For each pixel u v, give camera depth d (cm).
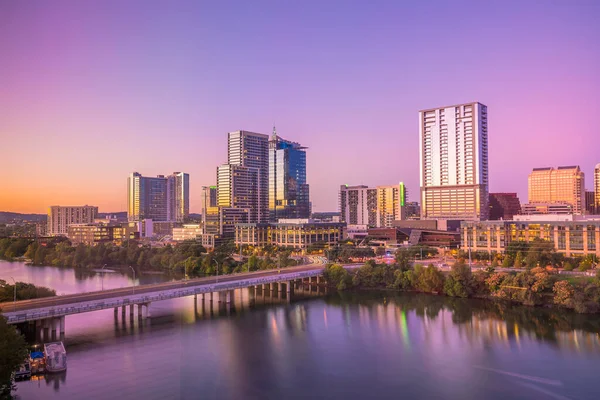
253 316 17988
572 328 15312
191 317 17800
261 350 13938
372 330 15850
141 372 12100
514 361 12775
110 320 17250
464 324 16200
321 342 14662
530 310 17638
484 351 13562
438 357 13212
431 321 16712
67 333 15475
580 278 19238
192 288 18438
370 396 10962
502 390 11125
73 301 15862
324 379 11850
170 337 15088
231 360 13062
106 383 11381
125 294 17200
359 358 13262
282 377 11950
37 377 11706
